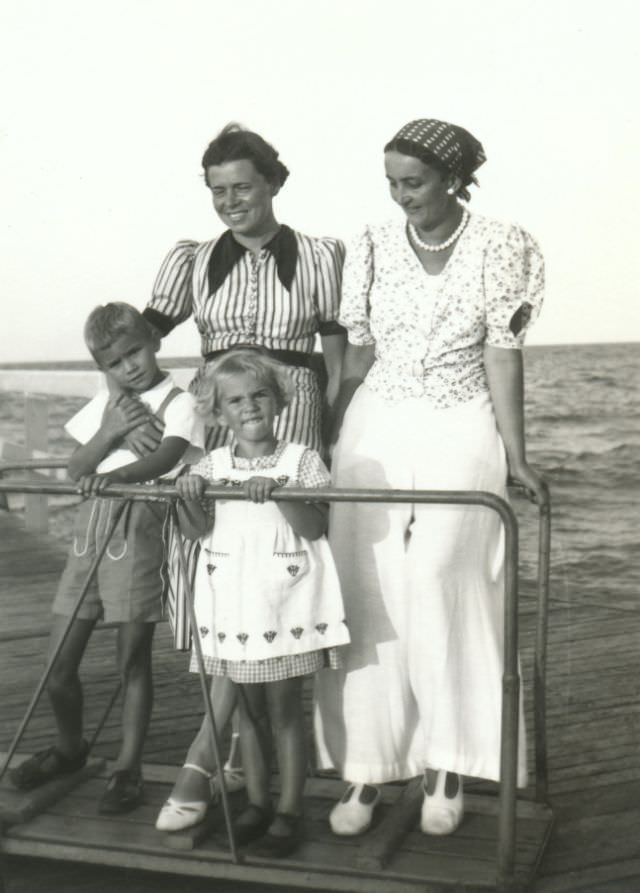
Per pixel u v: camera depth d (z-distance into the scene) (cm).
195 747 327
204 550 320
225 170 336
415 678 325
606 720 457
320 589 315
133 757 341
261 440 319
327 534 338
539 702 343
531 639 575
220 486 301
